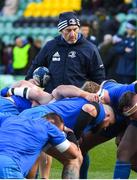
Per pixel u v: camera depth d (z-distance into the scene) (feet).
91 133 58.65
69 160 51.72
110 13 145.48
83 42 64.75
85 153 59.52
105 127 57.41
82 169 60.85
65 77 64.28
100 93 57.77
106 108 56.95
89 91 57.52
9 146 48.73
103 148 77.56
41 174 59.16
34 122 49.96
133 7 149.18
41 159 58.70
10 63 137.59
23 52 124.57
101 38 123.95
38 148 49.49
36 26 156.87
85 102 55.77
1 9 168.45
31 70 67.00
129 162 55.52
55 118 51.13
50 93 64.13
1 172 47.75
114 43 116.78
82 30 93.76
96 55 64.59
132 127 56.03
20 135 49.16
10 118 51.08
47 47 65.67
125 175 55.52
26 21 159.02
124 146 55.67
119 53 114.62
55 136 49.98
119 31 137.39
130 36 114.62
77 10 150.41
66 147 50.52
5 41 157.38
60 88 57.31
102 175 67.56
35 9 165.27
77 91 56.34
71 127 55.42
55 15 161.89
